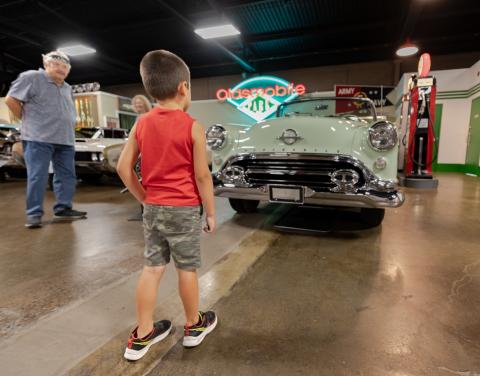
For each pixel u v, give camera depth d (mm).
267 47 8836
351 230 2359
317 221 2602
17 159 3834
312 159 2012
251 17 6996
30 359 982
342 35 7867
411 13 5855
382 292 1402
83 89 8922
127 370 938
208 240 2139
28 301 1342
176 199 955
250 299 1353
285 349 1027
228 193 2270
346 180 1946
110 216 2869
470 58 8469
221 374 922
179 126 932
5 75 9672
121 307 1290
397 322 1170
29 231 2389
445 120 7582
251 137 2246
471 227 2438
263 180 2178
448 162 7680
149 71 941
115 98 9367
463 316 1205
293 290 1431
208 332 1109
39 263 1759
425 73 4371
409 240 2121
